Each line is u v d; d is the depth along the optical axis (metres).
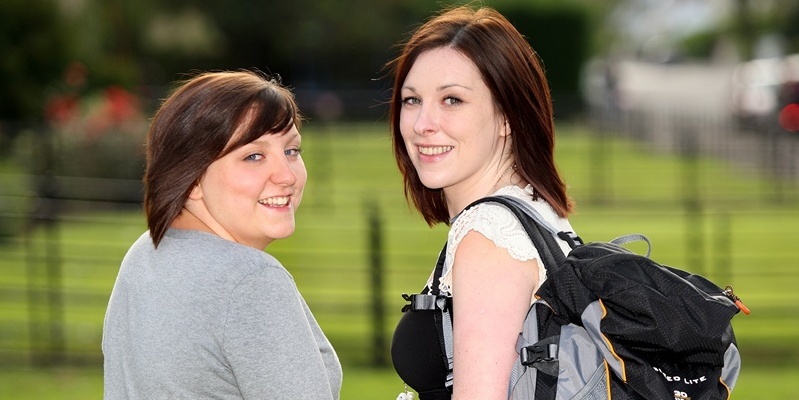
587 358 2.93
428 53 3.36
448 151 3.34
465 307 3.08
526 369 2.96
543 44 38.62
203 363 2.89
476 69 3.30
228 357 2.88
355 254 13.32
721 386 3.02
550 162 3.39
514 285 3.08
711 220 16.16
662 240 14.45
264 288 2.92
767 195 16.53
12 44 22.89
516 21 38.69
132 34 36.00
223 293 2.89
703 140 25.48
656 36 85.12
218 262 2.94
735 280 11.63
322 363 3.00
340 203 18.23
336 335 9.31
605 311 2.90
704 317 2.87
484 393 3.00
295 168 3.18
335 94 33.38
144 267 3.04
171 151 3.00
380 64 41.22
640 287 2.88
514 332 3.04
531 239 3.15
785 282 11.52
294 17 39.72
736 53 54.66
